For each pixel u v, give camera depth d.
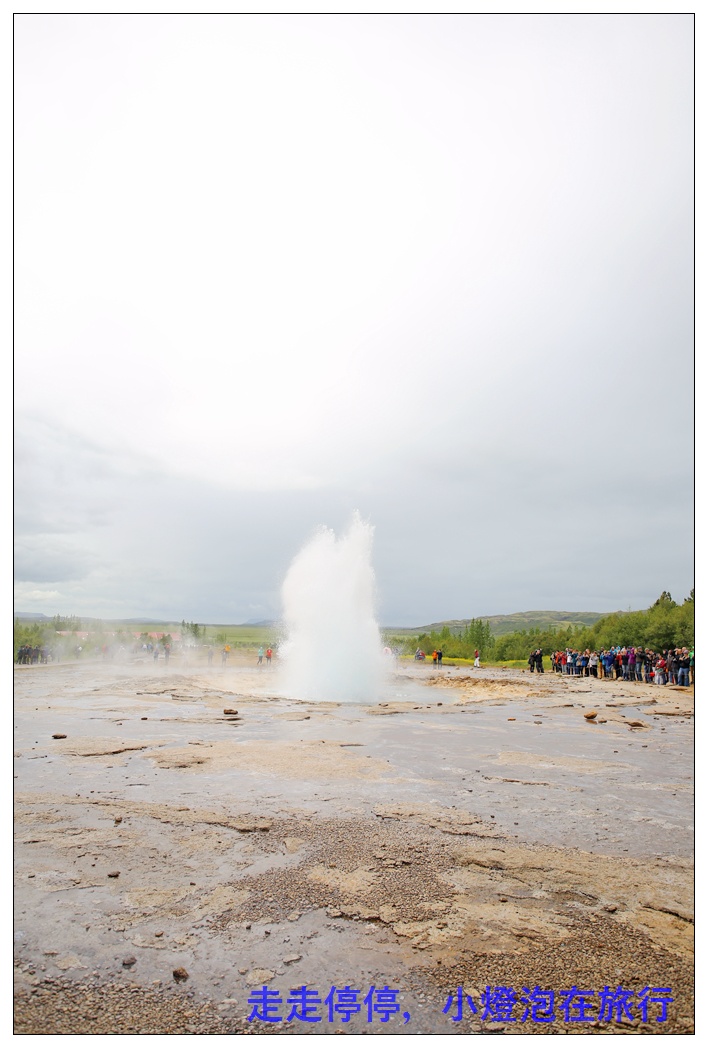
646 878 6.04
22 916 5.03
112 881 5.71
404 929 4.91
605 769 11.09
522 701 22.80
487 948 4.67
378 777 9.92
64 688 23.34
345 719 17.00
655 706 21.34
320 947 4.62
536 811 8.25
